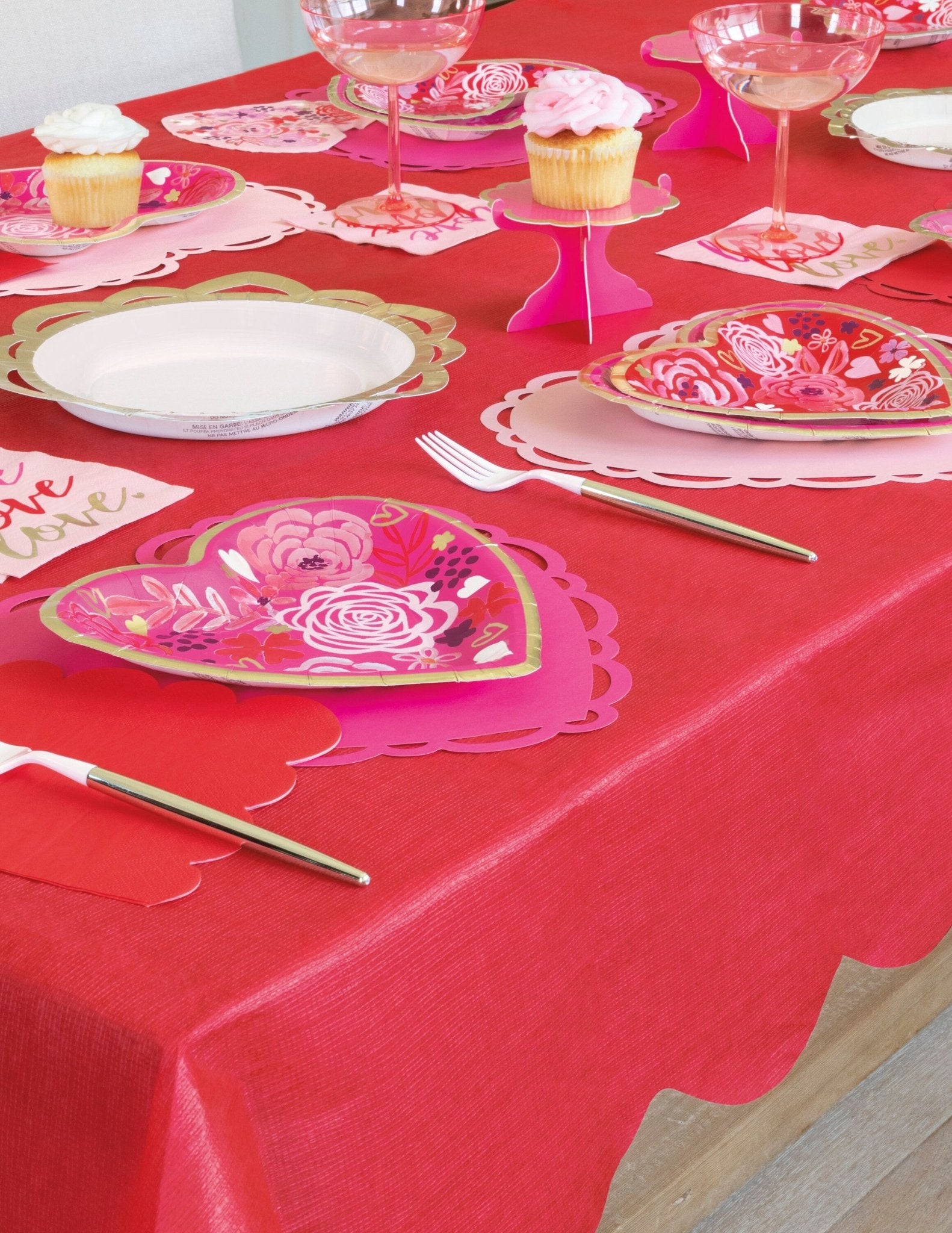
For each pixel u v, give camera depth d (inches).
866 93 69.4
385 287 49.0
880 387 38.9
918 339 40.1
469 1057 23.3
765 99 49.2
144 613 28.5
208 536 31.0
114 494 35.0
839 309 41.7
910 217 54.4
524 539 32.8
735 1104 28.5
